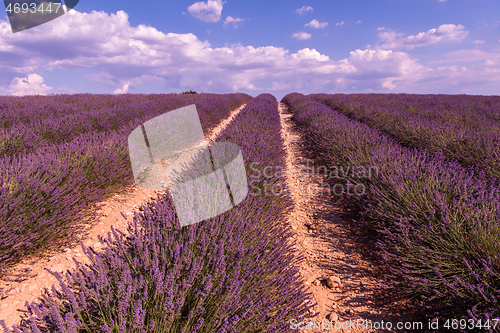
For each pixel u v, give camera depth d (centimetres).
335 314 184
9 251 198
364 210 312
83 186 296
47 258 219
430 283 177
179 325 125
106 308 112
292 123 1143
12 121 534
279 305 151
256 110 853
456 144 446
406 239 212
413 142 543
